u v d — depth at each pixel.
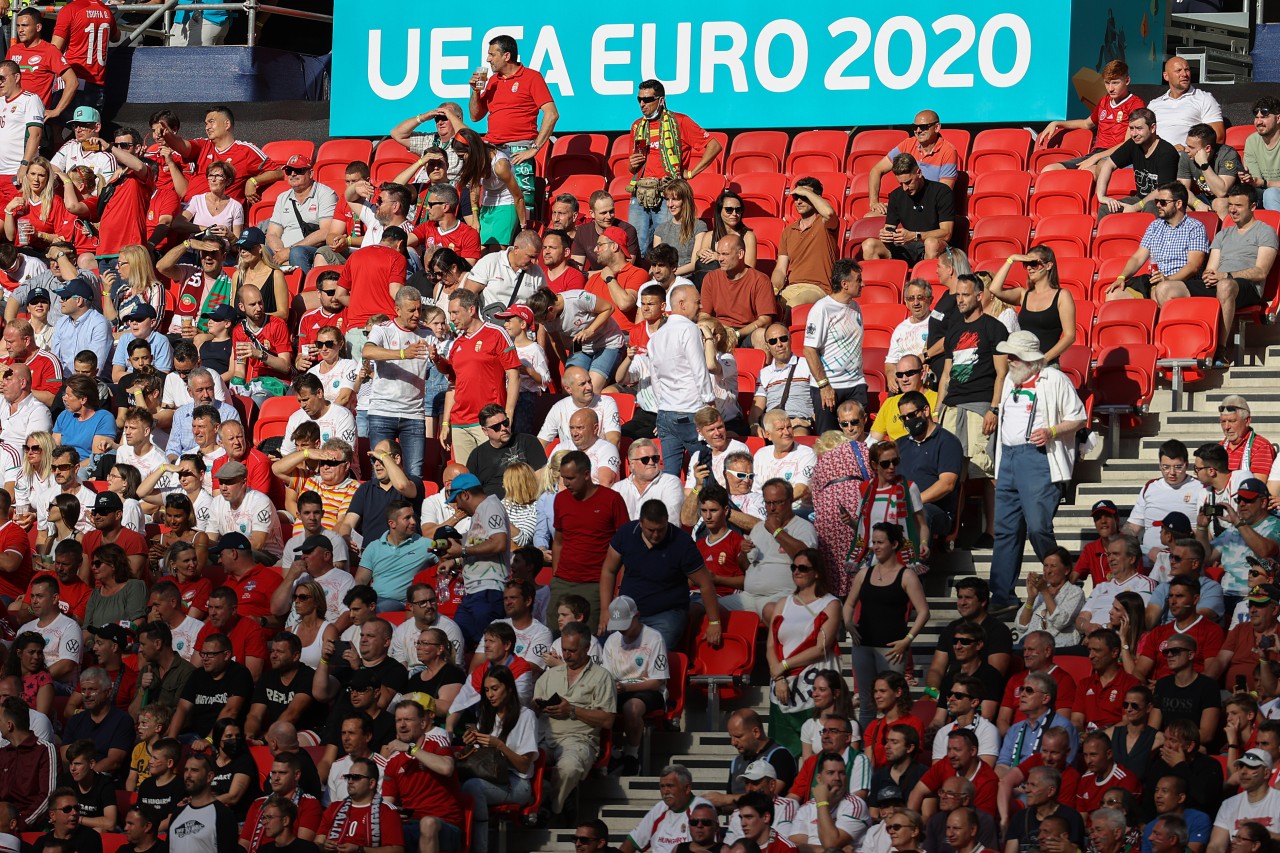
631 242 59.66
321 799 40.00
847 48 64.94
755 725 39.50
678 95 66.81
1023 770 37.75
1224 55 72.00
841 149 64.50
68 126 72.56
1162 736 37.28
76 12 73.19
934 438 46.78
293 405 55.31
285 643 43.06
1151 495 45.66
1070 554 45.12
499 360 51.56
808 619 41.47
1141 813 36.59
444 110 63.28
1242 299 52.72
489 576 45.03
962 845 35.69
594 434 49.19
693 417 49.59
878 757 38.91
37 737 42.19
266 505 49.59
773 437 48.03
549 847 40.75
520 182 62.75
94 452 54.41
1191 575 41.22
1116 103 61.12
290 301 59.94
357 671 41.81
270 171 67.75
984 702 39.72
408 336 52.94
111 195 66.06
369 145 69.50
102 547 47.31
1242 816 35.41
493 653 41.38
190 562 46.78
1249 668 39.69
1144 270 54.03
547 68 68.25
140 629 43.97
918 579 42.12
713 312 55.78
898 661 41.72
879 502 44.28
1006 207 60.22
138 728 42.88
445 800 39.47
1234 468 45.66
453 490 45.97
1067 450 46.56
